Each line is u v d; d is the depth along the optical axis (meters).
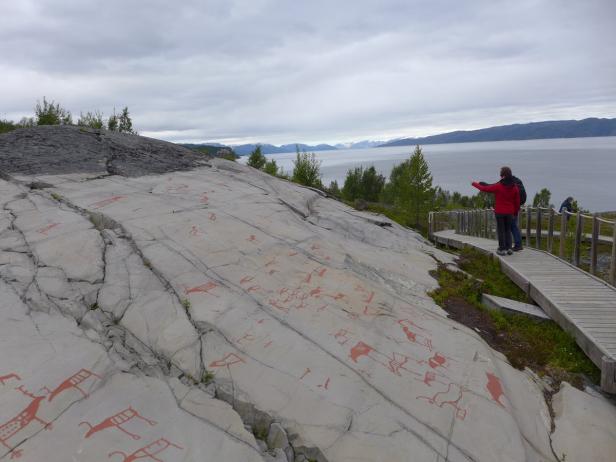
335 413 4.16
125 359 4.41
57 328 4.65
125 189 8.73
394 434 4.05
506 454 4.11
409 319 6.30
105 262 6.04
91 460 3.27
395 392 4.62
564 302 7.19
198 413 3.90
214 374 4.43
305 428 3.96
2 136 10.69
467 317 7.12
